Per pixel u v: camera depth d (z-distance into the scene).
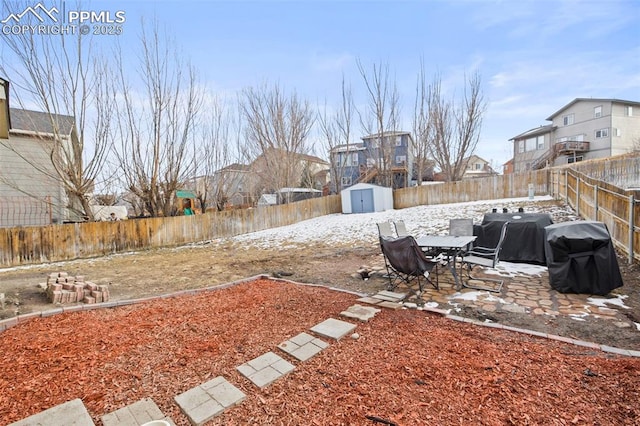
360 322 3.52
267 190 21.45
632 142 24.48
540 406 2.02
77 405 2.12
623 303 3.80
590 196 7.61
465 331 3.23
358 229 11.72
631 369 2.40
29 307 4.25
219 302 4.37
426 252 5.52
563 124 28.05
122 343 3.09
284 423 1.93
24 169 11.19
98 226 9.52
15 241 8.05
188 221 11.65
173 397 2.21
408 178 25.50
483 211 12.48
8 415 2.04
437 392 2.19
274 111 19.64
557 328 3.24
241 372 2.50
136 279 6.16
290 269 6.62
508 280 4.93
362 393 2.20
